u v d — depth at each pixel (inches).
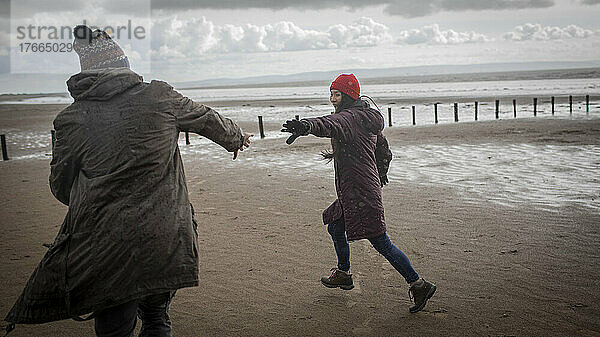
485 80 5108.3
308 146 636.1
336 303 170.9
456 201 310.8
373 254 220.4
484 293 173.3
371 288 183.0
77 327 157.9
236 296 178.7
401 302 170.1
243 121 1186.0
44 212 322.3
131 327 103.5
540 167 416.2
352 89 165.0
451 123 917.8
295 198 339.6
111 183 98.0
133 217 98.1
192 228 105.5
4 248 241.6
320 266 206.8
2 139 620.1
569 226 247.8
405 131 794.2
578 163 426.9
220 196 356.8
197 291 184.1
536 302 164.2
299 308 167.5
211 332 151.7
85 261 96.7
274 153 582.9
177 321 159.6
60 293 97.5
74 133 101.8
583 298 165.5
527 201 302.8
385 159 173.3
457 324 151.9
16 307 101.2
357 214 159.5
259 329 153.0
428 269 198.1
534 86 2977.4
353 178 159.6
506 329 147.3
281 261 214.1
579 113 1012.5
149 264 98.7
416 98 2089.1
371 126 160.6
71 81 104.9
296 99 2664.9
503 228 249.0
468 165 443.5
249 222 280.5
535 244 222.5
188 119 108.3
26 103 2849.4
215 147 667.4
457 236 239.1
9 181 458.6
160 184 102.1
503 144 574.6
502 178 376.5
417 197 325.7
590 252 209.2
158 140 102.3
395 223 265.7
